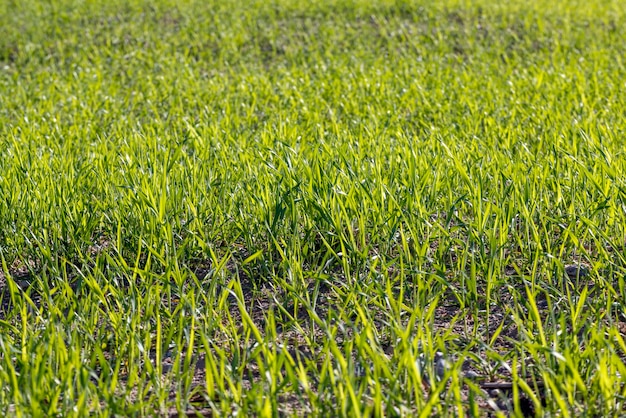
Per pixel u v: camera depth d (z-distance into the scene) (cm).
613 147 566
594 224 403
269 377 283
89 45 1340
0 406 277
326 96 863
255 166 518
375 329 337
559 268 380
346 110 782
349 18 1475
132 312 343
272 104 834
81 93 915
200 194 485
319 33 1364
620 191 427
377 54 1206
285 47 1282
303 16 1513
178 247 441
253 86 934
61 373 286
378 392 260
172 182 485
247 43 1328
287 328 371
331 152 543
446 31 1328
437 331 366
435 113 764
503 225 424
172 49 1282
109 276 402
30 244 438
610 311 348
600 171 479
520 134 659
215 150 577
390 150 565
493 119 698
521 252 440
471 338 359
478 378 315
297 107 824
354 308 366
